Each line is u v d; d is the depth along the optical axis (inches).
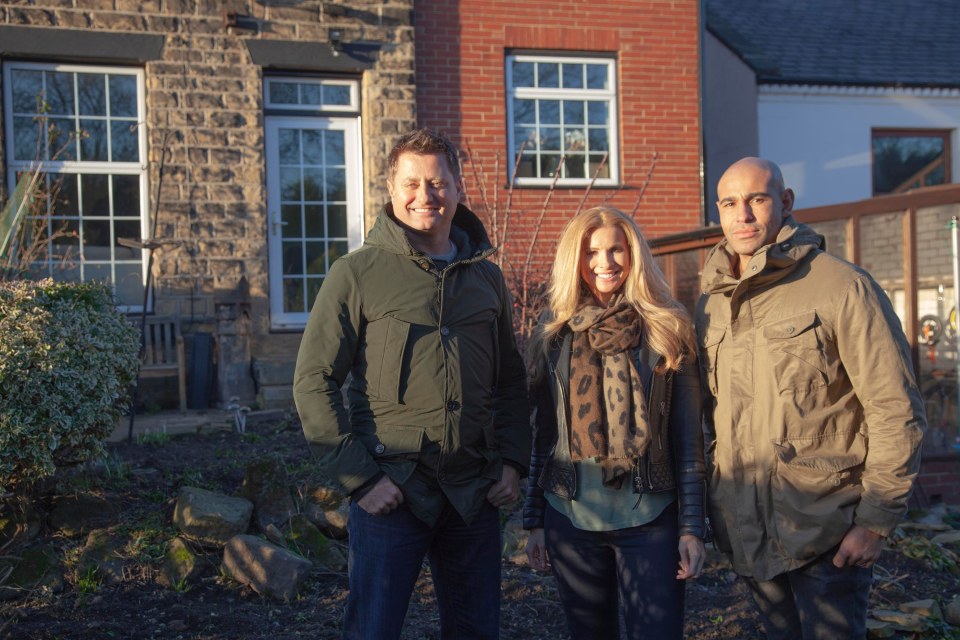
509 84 351.9
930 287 233.3
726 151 438.9
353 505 100.9
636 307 106.7
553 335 110.2
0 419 149.6
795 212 236.5
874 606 156.7
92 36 300.5
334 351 97.9
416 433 97.1
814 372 97.6
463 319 100.8
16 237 249.1
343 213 334.3
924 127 443.5
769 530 99.9
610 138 362.3
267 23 317.7
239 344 299.1
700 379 109.4
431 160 100.7
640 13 362.9
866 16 513.0
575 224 109.8
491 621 105.2
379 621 97.0
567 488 105.8
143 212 309.9
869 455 94.9
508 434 108.9
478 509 101.9
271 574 152.8
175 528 168.4
